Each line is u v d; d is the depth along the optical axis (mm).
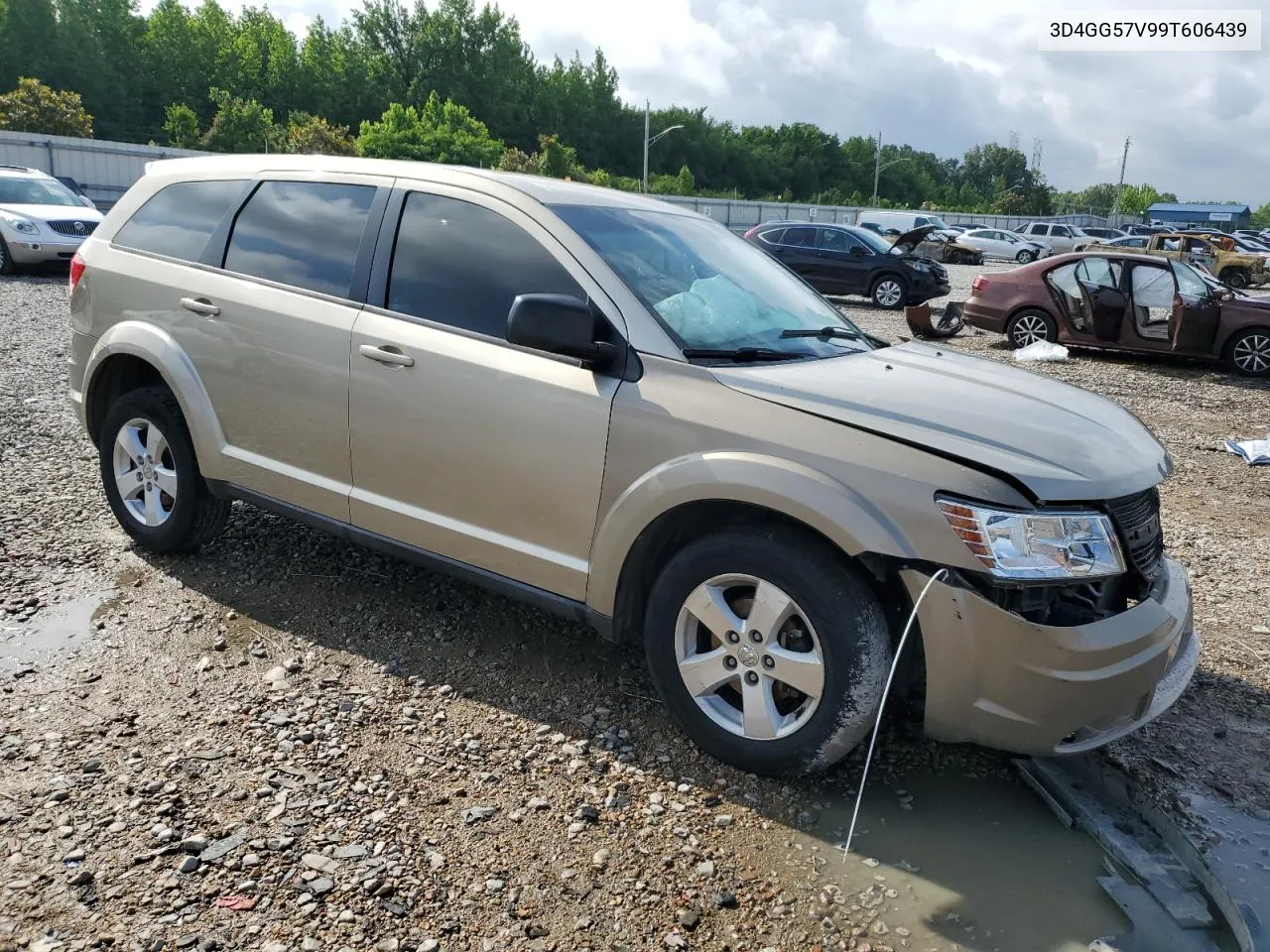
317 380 3717
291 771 2924
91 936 2240
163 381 4438
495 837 2691
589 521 3152
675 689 3105
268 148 58375
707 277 3607
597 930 2377
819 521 2689
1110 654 2639
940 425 2834
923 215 42281
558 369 3193
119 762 2914
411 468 3527
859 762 3184
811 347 3482
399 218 3686
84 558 4410
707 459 2867
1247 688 3803
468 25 96625
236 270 4055
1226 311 11867
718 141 107500
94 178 32656
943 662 2658
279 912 2354
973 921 2479
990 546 2588
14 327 10391
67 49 70500
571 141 101062
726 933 2396
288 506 3922
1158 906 2541
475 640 3852
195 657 3584
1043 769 3113
